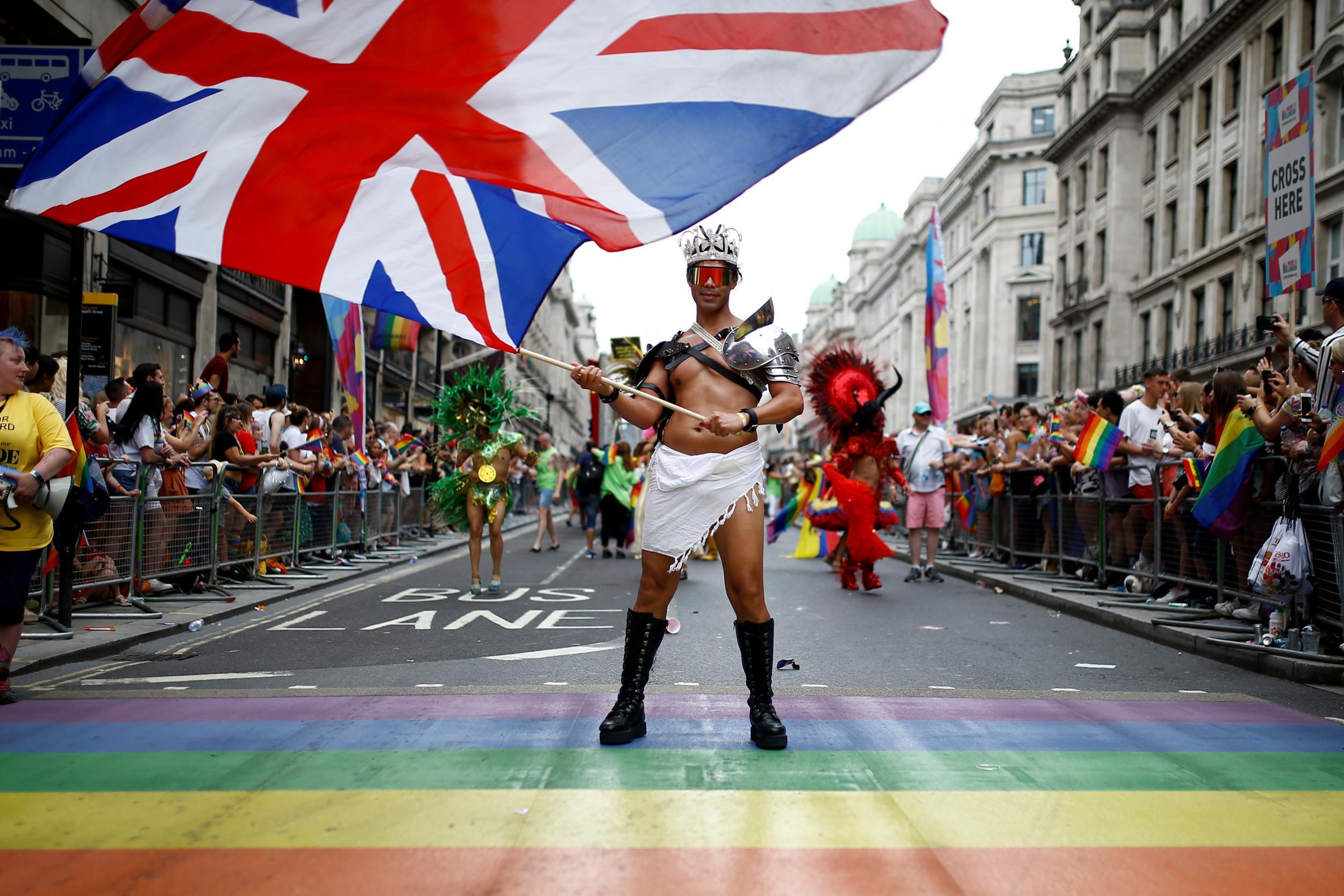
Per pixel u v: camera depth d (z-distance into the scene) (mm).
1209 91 33094
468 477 9750
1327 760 3838
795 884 2607
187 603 8375
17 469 4668
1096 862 2777
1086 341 41750
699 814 3133
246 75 3996
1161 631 7008
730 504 3953
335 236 3998
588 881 2617
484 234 4031
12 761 3727
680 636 7129
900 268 78500
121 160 3957
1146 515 8797
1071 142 43094
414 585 10664
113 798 3287
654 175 4051
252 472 10031
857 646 6801
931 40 3836
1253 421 6773
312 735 4113
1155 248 36750
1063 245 44625
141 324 15984
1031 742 4074
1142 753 3922
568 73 4094
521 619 8000
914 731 4242
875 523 10430
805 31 3973
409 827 3016
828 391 10570
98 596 7840
